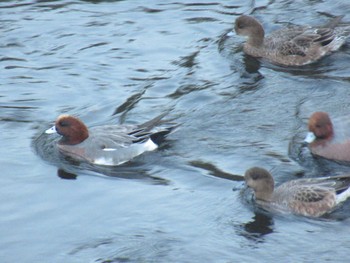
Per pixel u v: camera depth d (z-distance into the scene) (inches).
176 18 927.0
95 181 639.1
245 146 676.7
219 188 616.1
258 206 587.5
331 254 526.3
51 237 562.3
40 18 933.2
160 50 867.4
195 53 857.5
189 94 776.3
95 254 540.7
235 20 850.8
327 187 581.6
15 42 888.3
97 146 677.3
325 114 650.8
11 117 750.5
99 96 785.6
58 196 616.4
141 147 678.5
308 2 933.8
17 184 635.5
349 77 784.9
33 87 805.2
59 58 858.1
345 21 884.0
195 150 676.7
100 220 581.0
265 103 749.9
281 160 650.8
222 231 560.4
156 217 581.6
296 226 561.3
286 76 800.3
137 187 626.5
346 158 645.3
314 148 655.1
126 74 824.9
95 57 857.5
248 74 808.9
